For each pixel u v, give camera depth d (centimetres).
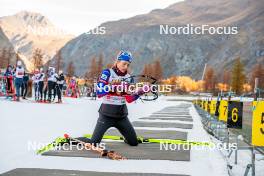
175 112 2156
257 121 533
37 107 1772
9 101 2136
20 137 825
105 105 688
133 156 640
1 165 558
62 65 12356
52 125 1078
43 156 625
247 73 15662
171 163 593
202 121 1448
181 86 10456
